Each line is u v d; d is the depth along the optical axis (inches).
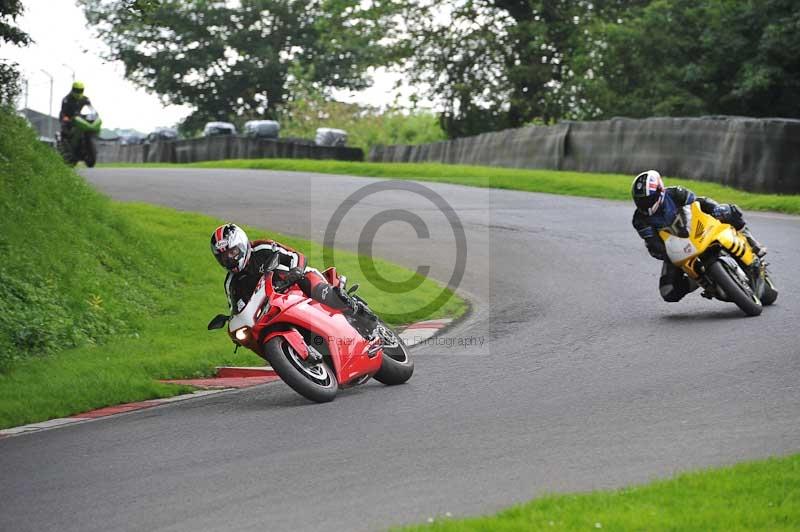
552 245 2514.8
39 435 1176.8
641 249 2393.0
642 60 5964.6
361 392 1299.2
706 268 1604.3
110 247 2150.6
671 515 728.3
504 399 1195.3
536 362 1405.0
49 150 2519.7
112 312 1840.6
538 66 7175.2
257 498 864.9
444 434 1045.2
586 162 4232.3
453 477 890.7
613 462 908.6
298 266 1251.8
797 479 795.4
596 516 727.7
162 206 3280.0
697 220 1601.9
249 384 1438.2
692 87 5610.2
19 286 1768.0
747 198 3154.5
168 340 1720.0
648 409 1097.4
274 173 4594.0
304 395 1226.0
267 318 1226.0
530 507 765.3
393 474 911.0
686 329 1536.7
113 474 976.9
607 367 1332.4
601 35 6225.4
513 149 4761.3
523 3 7372.1
